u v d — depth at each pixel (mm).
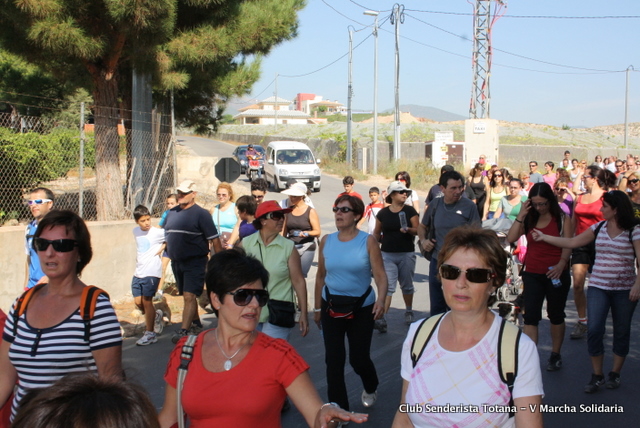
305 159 26656
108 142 10938
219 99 16797
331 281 5184
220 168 11695
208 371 2734
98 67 11125
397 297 9844
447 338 2688
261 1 12695
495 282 2684
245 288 2746
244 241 5305
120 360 3273
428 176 30422
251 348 2770
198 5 10719
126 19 9391
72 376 1726
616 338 5719
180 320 8523
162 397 5750
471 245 2646
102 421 1571
